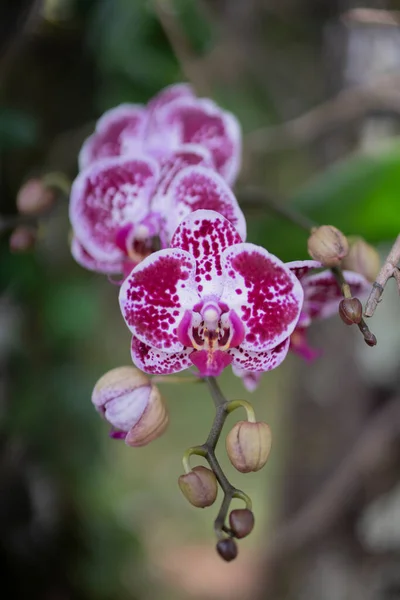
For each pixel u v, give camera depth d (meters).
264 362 0.61
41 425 0.99
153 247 0.66
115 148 0.71
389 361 1.02
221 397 0.60
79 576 1.07
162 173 0.66
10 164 0.89
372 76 0.97
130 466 1.83
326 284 0.64
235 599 1.47
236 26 1.10
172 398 1.93
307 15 1.07
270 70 1.13
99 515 1.11
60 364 1.00
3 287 0.91
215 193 0.63
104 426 1.10
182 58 0.87
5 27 0.82
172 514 1.75
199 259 0.61
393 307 0.98
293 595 1.11
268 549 1.12
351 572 1.05
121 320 1.29
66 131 0.91
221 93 1.07
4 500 0.97
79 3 0.87
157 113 0.70
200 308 0.61
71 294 0.96
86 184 0.66
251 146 0.94
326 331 1.08
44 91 0.89
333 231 0.60
